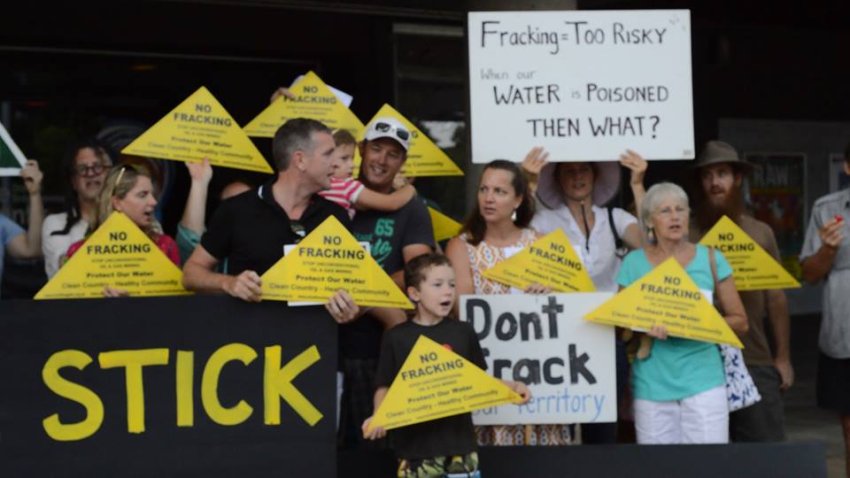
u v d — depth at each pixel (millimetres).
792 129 17953
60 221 7496
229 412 6164
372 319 6875
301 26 12617
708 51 16312
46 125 12070
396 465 6641
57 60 11984
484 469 6680
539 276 6664
